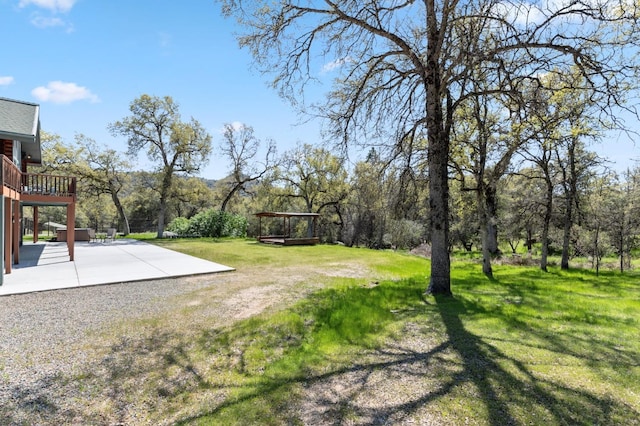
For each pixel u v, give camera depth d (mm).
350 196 29672
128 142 25016
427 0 6504
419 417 2541
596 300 6551
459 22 6305
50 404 3014
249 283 8625
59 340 4543
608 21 6012
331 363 3641
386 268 12023
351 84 8523
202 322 5344
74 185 12039
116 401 3068
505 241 23703
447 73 6641
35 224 19641
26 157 16625
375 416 2588
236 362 3869
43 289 7418
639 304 6184
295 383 3207
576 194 13453
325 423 2525
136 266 10852
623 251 13359
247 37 7742
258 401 2910
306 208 34250
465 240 25891
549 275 11312
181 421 2715
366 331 4652
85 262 11664
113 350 4230
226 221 27078
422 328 4699
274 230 35938
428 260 15227
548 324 4777
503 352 3746
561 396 2773
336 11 6953
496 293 7281
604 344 3963
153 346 4363
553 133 9750
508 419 2471
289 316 5520
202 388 3279
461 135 11070
